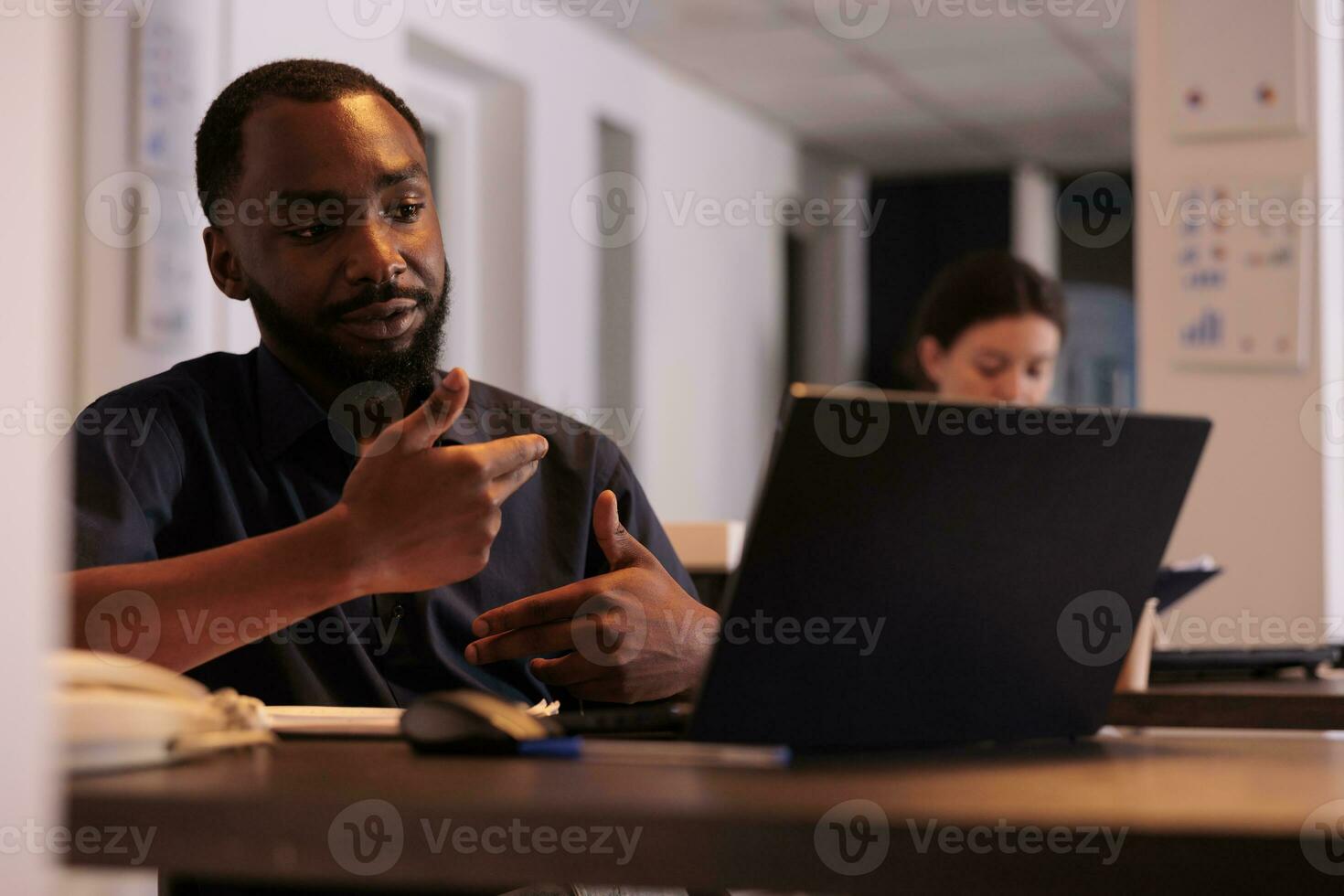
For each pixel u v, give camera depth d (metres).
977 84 5.71
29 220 0.52
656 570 1.20
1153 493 0.84
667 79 5.54
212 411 1.33
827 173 7.04
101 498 1.16
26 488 0.52
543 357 4.67
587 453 1.48
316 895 1.03
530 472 1.02
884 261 7.34
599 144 5.27
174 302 2.81
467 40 4.24
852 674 0.76
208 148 1.38
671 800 0.57
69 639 0.98
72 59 2.57
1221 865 0.53
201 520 1.29
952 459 0.74
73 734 0.63
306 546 0.97
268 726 0.84
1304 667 1.75
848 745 0.77
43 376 0.53
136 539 1.16
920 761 0.76
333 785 0.61
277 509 1.31
